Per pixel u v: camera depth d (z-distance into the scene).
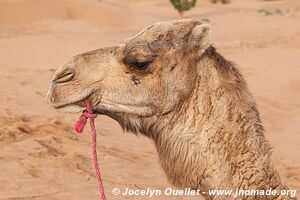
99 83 5.69
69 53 35.97
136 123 5.71
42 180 10.81
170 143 5.54
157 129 5.62
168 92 5.54
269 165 5.41
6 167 11.23
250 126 5.39
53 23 56.84
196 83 5.49
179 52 5.55
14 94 18.94
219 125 5.38
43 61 32.38
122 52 5.69
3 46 39.31
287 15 67.69
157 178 11.90
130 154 13.36
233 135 5.36
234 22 62.44
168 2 88.44
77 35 47.88
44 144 12.97
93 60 5.75
